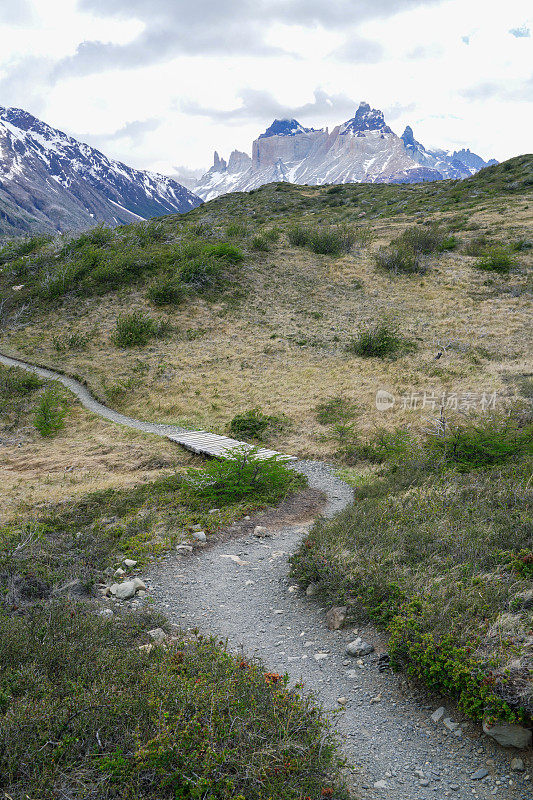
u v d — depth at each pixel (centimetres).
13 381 3005
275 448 2119
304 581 857
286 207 9306
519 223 5438
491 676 485
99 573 914
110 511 1358
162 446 2119
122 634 633
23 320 4019
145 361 3259
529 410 2017
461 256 4812
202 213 10056
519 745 457
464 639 555
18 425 2577
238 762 391
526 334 3192
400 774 445
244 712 440
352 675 601
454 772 446
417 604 644
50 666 509
